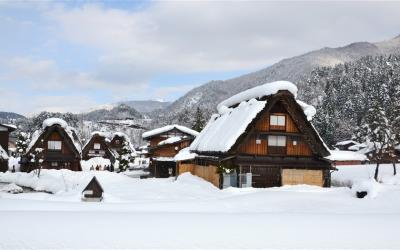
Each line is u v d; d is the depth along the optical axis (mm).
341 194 25406
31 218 11586
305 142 35750
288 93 33688
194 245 10188
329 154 35594
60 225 10992
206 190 32875
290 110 34625
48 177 47062
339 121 121438
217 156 35688
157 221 11633
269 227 11297
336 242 10500
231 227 11211
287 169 35375
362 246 10391
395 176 44281
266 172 35250
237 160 34031
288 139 35594
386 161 63594
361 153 73562
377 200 22016
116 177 48438
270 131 35062
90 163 70750
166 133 68312
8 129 58688
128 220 11672
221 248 10094
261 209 19984
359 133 95188
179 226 11180
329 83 178875
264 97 34625
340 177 47406
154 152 63094
